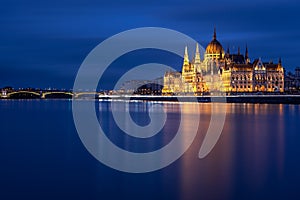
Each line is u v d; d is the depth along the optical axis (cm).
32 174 5222
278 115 15962
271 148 7181
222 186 4559
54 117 16125
